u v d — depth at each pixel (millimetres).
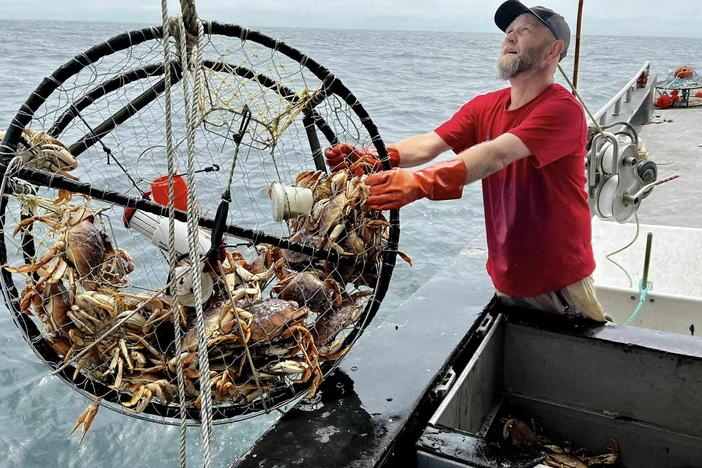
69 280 2086
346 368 2842
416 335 3105
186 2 1784
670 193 6820
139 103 2387
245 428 5645
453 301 3465
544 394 3322
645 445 3092
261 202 5660
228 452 5375
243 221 5227
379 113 19188
